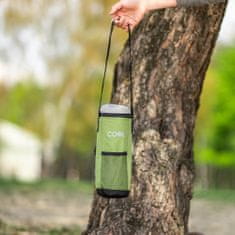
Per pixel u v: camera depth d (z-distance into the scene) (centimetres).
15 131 5766
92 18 4284
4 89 4641
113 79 773
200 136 5534
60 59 4434
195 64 744
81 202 2014
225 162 5297
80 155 5744
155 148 729
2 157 5597
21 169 5662
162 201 714
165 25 743
